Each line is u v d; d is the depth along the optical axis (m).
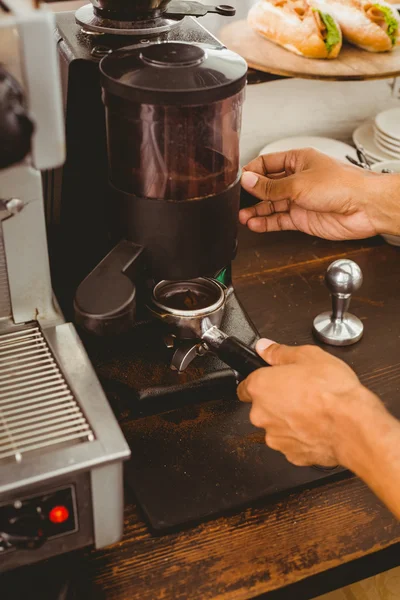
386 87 1.90
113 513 0.74
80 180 0.97
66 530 0.72
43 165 0.60
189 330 0.97
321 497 0.93
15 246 0.78
